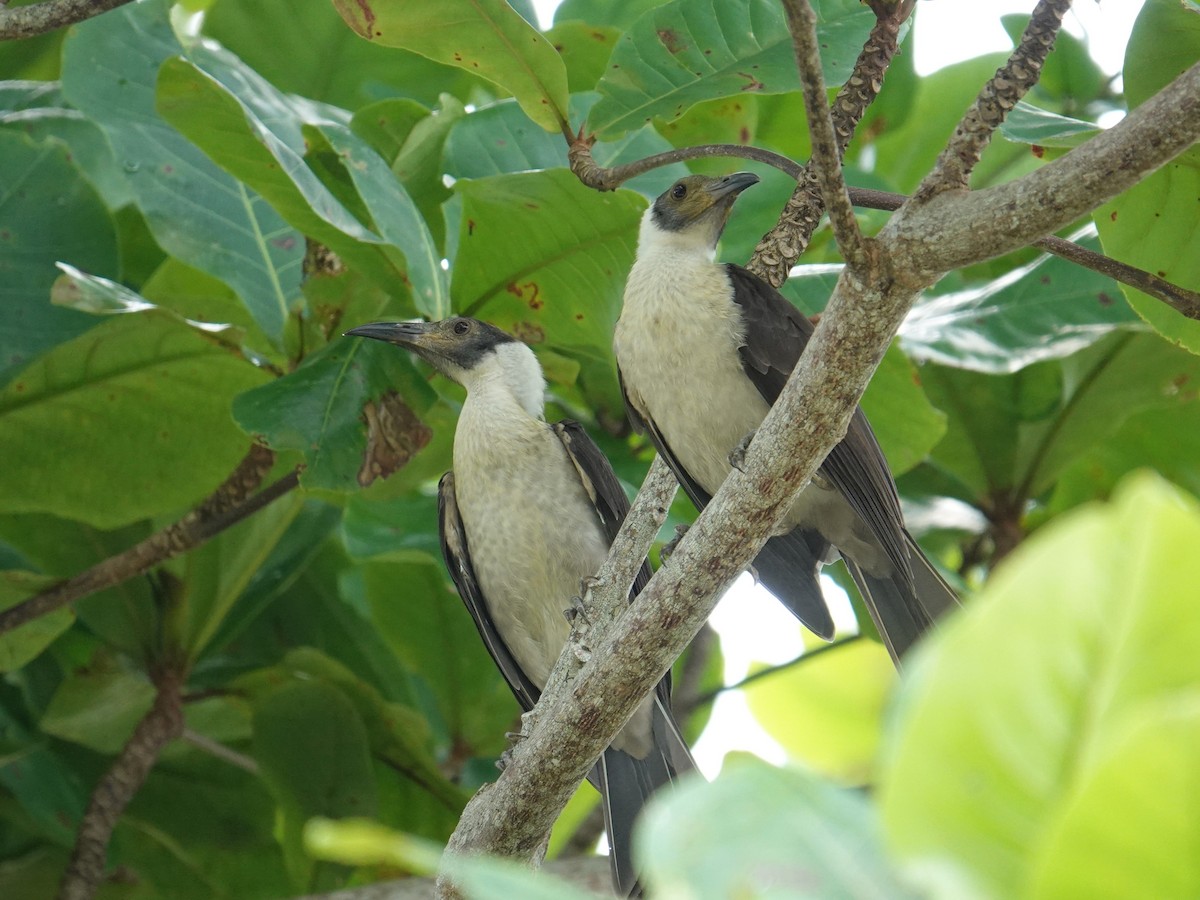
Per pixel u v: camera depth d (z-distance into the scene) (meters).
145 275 10.17
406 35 6.37
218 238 8.55
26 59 10.36
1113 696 1.81
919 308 9.19
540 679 8.72
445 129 8.61
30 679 9.55
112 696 9.05
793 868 1.92
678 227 8.26
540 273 7.87
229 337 7.87
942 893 1.83
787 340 7.55
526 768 5.51
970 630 1.80
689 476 8.04
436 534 9.16
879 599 7.68
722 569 5.12
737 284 7.66
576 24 8.95
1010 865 1.86
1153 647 1.80
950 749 1.86
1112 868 1.81
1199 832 1.76
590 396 9.52
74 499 8.55
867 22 7.29
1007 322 8.52
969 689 1.84
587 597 6.07
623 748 7.74
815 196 6.36
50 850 9.62
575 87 9.19
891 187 9.30
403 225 7.54
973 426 9.48
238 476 7.86
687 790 1.99
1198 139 4.18
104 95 8.73
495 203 7.50
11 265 8.41
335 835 1.88
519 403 8.54
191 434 8.46
